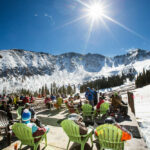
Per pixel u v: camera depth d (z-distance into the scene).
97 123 4.75
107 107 5.58
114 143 2.48
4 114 3.72
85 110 5.66
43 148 3.35
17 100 10.02
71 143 3.59
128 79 153.88
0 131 4.24
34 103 11.01
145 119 6.66
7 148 3.39
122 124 4.77
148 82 64.50
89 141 3.62
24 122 3.03
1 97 12.96
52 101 9.02
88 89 7.37
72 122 2.91
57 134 4.25
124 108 5.75
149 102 13.03
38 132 2.86
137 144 3.35
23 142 2.90
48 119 6.08
